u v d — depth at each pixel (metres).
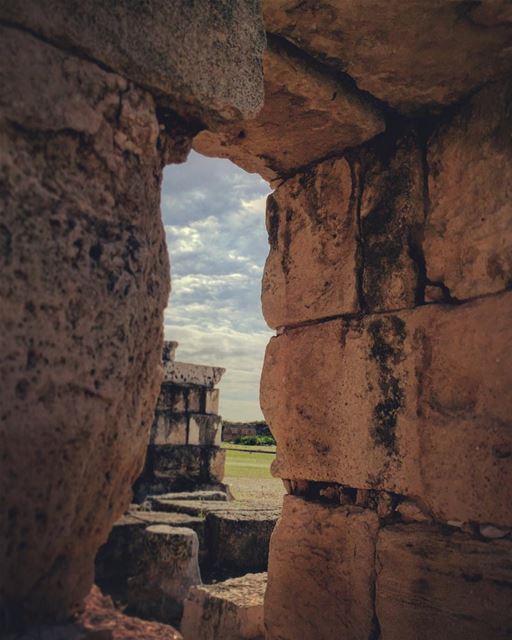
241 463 15.69
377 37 2.18
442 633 2.26
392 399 2.55
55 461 1.31
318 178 3.01
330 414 2.78
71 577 1.43
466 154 2.44
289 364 3.00
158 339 1.57
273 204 3.24
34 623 1.34
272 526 6.54
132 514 6.89
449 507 2.31
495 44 2.16
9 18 1.28
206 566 6.43
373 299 2.70
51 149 1.33
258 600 3.65
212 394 9.33
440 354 2.41
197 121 1.66
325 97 2.47
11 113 1.26
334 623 2.63
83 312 1.35
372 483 2.58
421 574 2.35
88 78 1.40
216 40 1.60
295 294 3.03
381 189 2.74
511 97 2.30
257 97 1.67
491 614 2.14
